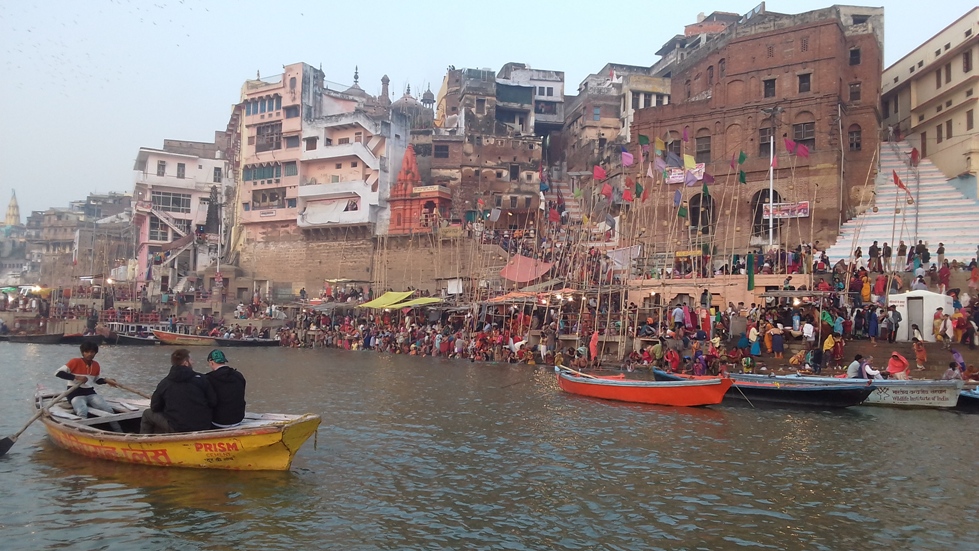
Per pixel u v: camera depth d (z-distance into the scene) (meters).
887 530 9.72
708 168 45.31
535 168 61.22
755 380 21.89
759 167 43.66
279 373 27.98
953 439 16.09
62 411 13.36
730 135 45.41
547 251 43.19
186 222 77.50
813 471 12.93
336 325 47.44
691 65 52.94
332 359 35.56
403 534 9.16
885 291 30.52
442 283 50.69
